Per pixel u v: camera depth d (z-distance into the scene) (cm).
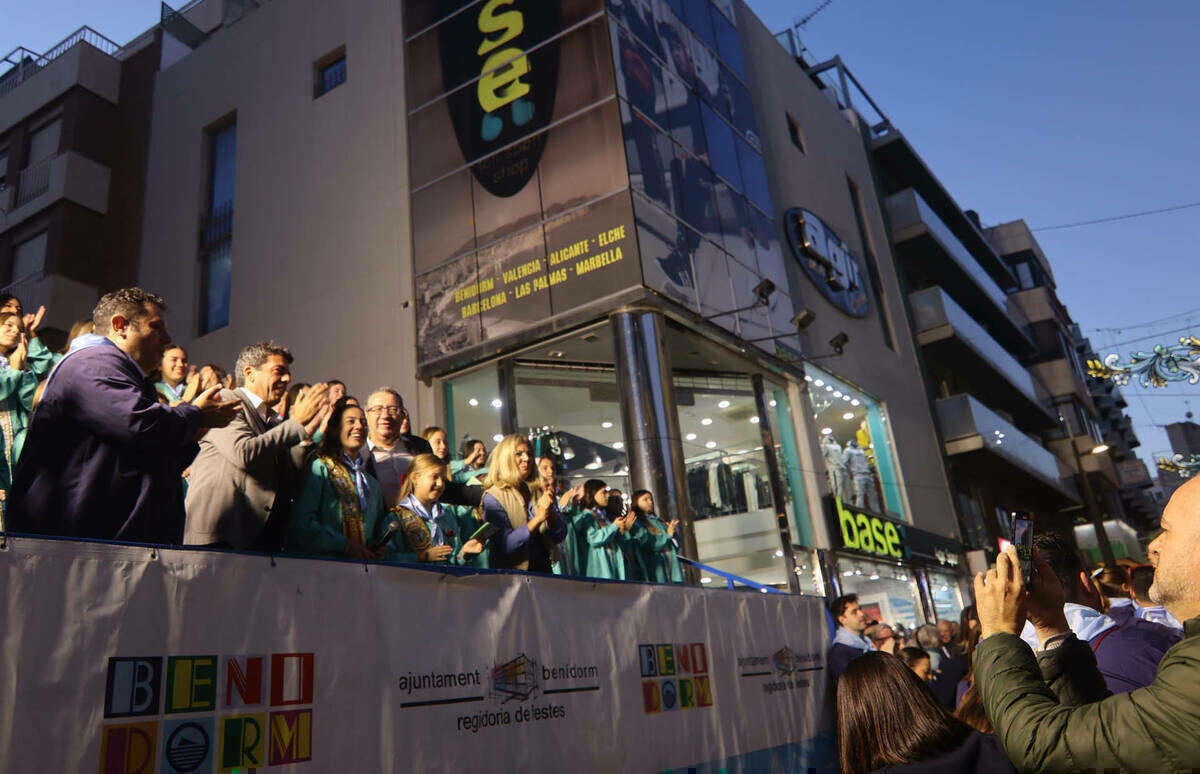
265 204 1775
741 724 525
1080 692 225
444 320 1442
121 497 314
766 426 1556
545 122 1438
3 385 471
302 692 294
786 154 2039
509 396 1364
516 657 383
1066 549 325
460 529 605
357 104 1695
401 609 338
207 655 271
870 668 238
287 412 561
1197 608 162
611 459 1266
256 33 1953
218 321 1761
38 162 2056
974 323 2661
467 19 1593
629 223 1316
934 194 2939
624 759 423
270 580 296
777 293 1670
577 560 706
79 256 1938
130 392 314
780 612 620
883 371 2120
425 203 1529
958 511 2217
